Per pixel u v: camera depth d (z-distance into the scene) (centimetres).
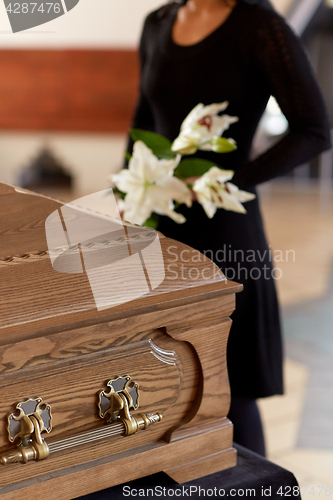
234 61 319
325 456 472
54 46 1456
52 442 223
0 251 236
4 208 261
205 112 288
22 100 1532
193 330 235
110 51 1441
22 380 219
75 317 220
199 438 241
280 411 545
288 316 791
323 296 875
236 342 331
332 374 621
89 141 1575
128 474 234
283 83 312
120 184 282
